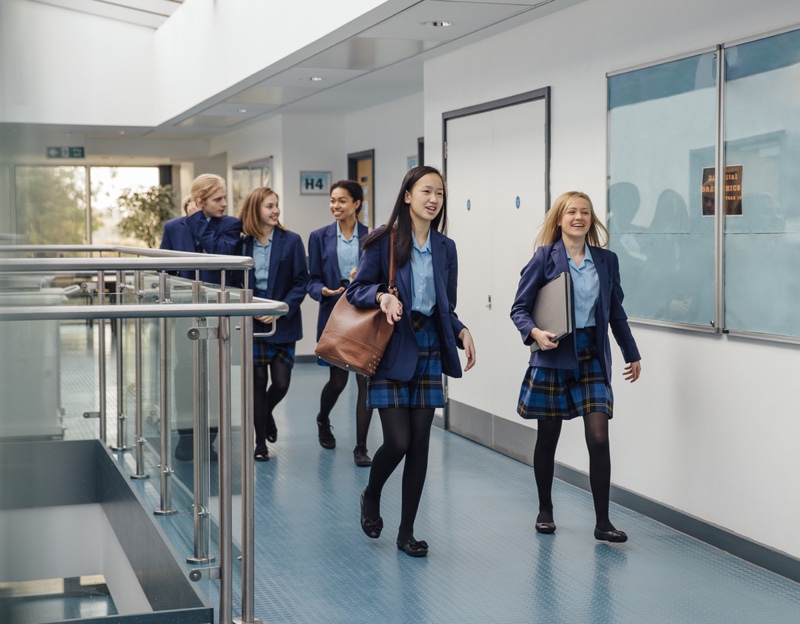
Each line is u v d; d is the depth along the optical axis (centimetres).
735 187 480
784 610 425
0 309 235
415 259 478
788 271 446
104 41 1298
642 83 553
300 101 1104
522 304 509
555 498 611
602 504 519
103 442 546
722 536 504
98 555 550
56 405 517
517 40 695
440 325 479
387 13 631
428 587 457
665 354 543
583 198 503
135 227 1902
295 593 451
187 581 386
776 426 464
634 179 564
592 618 418
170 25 1218
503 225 731
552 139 657
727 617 418
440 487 643
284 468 700
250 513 373
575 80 627
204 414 396
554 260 503
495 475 675
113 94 1309
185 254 523
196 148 1653
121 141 1622
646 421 564
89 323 541
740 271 479
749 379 480
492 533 539
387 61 829
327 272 717
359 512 587
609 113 587
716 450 505
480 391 778
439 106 826
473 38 731
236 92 1008
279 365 729
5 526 256
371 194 1198
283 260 712
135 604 482
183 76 1162
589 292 504
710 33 498
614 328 519
